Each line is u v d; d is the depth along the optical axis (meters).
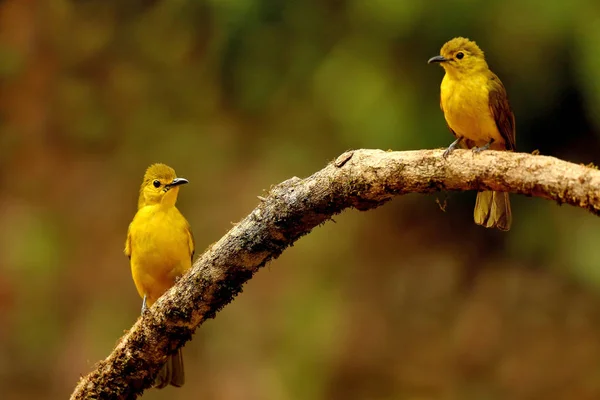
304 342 13.98
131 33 17.11
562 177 4.96
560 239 14.01
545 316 14.12
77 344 14.69
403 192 5.60
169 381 7.08
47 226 15.98
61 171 16.69
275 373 13.75
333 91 14.33
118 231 15.88
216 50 15.83
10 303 15.30
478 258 14.98
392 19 13.48
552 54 13.12
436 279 14.82
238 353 14.04
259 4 15.02
